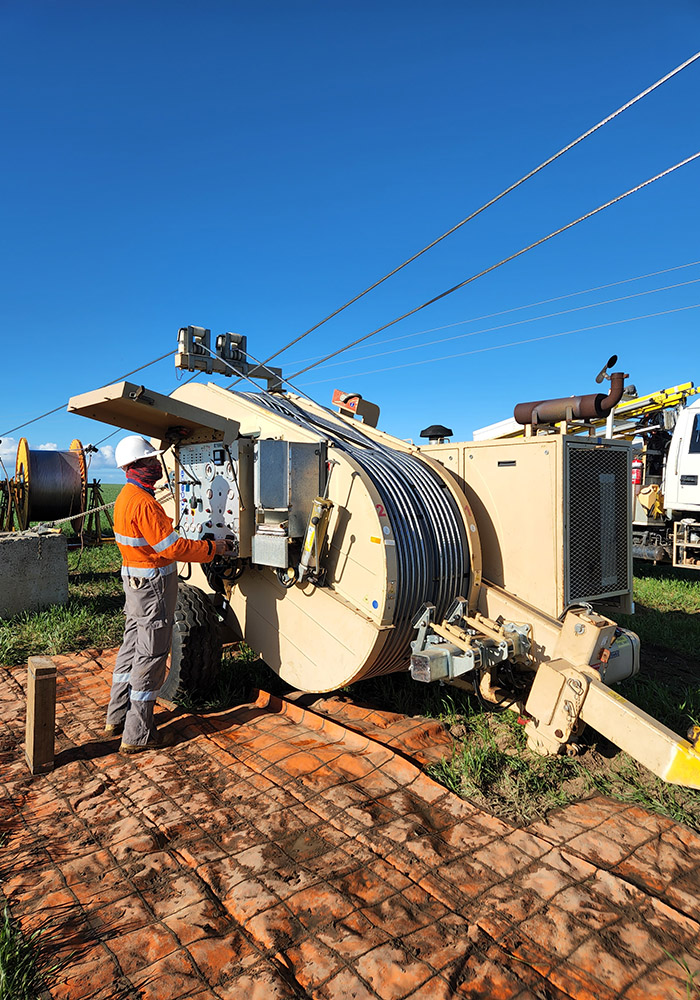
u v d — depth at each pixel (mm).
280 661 4758
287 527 4324
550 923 2564
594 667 3891
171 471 5664
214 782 3695
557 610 4145
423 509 4363
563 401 4574
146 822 3283
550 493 4152
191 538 5281
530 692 3982
